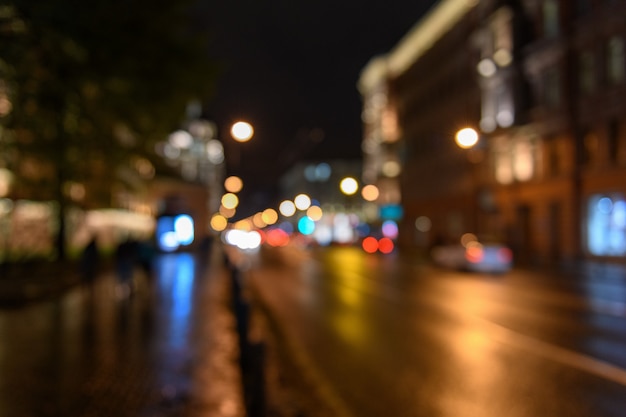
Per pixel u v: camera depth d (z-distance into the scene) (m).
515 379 8.40
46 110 18.02
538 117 38.41
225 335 11.39
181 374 8.31
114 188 25.75
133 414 6.50
